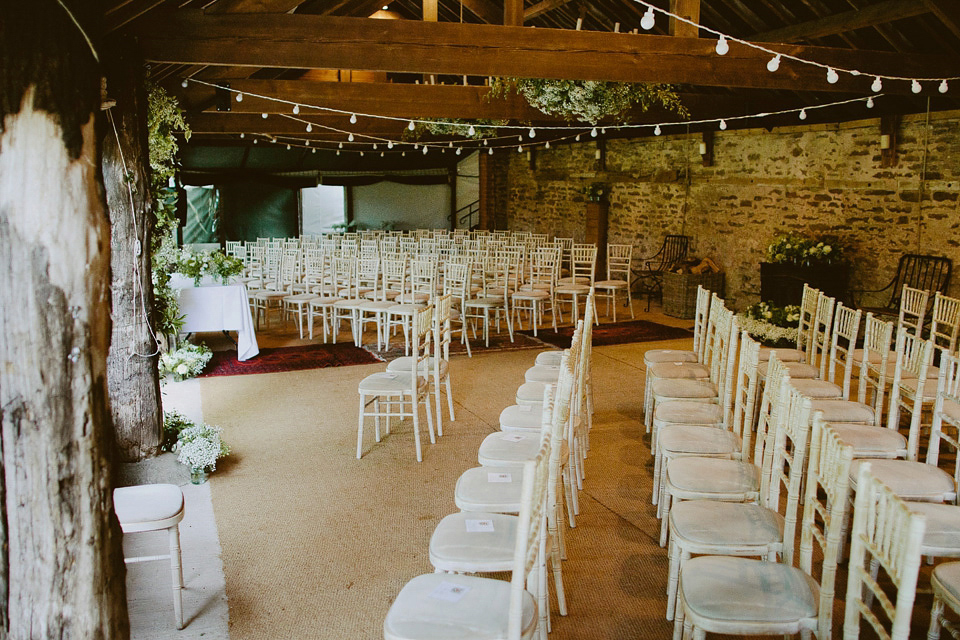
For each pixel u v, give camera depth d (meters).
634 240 13.04
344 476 4.61
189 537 3.81
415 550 3.65
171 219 5.56
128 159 4.36
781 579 2.36
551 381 4.74
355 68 5.73
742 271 10.79
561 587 3.03
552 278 9.57
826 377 6.86
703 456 3.47
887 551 1.87
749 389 3.44
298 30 5.53
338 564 3.52
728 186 10.95
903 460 3.40
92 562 2.03
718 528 2.68
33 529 1.95
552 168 15.30
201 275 7.80
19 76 1.85
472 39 5.98
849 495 3.54
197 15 5.29
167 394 6.49
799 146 9.75
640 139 12.73
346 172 17.81
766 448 2.97
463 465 4.77
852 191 9.08
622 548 3.65
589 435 5.35
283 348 8.42
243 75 7.46
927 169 8.15
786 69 6.73
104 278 2.05
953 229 7.91
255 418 5.81
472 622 2.08
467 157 17.89
